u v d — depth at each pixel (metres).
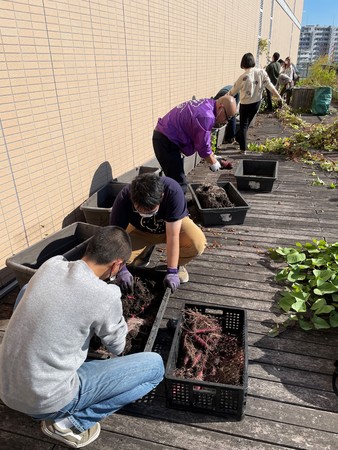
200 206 3.57
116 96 3.82
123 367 1.47
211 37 7.57
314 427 1.59
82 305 1.19
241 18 10.17
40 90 2.67
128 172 3.99
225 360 1.89
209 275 2.74
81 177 3.37
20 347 1.16
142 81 4.43
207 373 1.83
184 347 1.91
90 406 1.43
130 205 2.11
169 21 5.07
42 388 1.18
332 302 2.36
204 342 1.94
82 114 3.25
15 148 2.50
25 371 1.16
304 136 6.45
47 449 1.53
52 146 2.89
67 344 1.20
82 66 3.14
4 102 2.36
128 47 3.94
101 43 3.39
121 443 1.54
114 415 1.67
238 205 3.70
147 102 4.66
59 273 1.24
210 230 3.47
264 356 1.98
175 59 5.54
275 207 3.98
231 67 9.91
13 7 2.32
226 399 1.58
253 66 5.29
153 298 2.16
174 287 2.07
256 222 3.63
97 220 3.12
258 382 1.82
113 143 3.90
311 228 3.47
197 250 2.45
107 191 3.63
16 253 2.63
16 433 1.60
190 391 1.61
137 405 1.72
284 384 1.81
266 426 1.60
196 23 6.42
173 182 2.07
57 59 2.80
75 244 2.90
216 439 1.55
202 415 1.66
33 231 2.79
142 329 1.98
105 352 1.81
